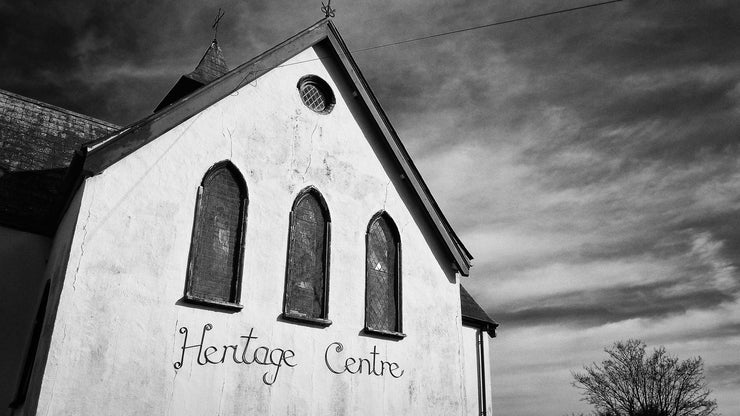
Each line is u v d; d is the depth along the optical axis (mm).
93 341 8258
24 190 11586
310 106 12359
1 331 10383
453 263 13594
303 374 10289
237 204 10500
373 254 12406
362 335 11430
